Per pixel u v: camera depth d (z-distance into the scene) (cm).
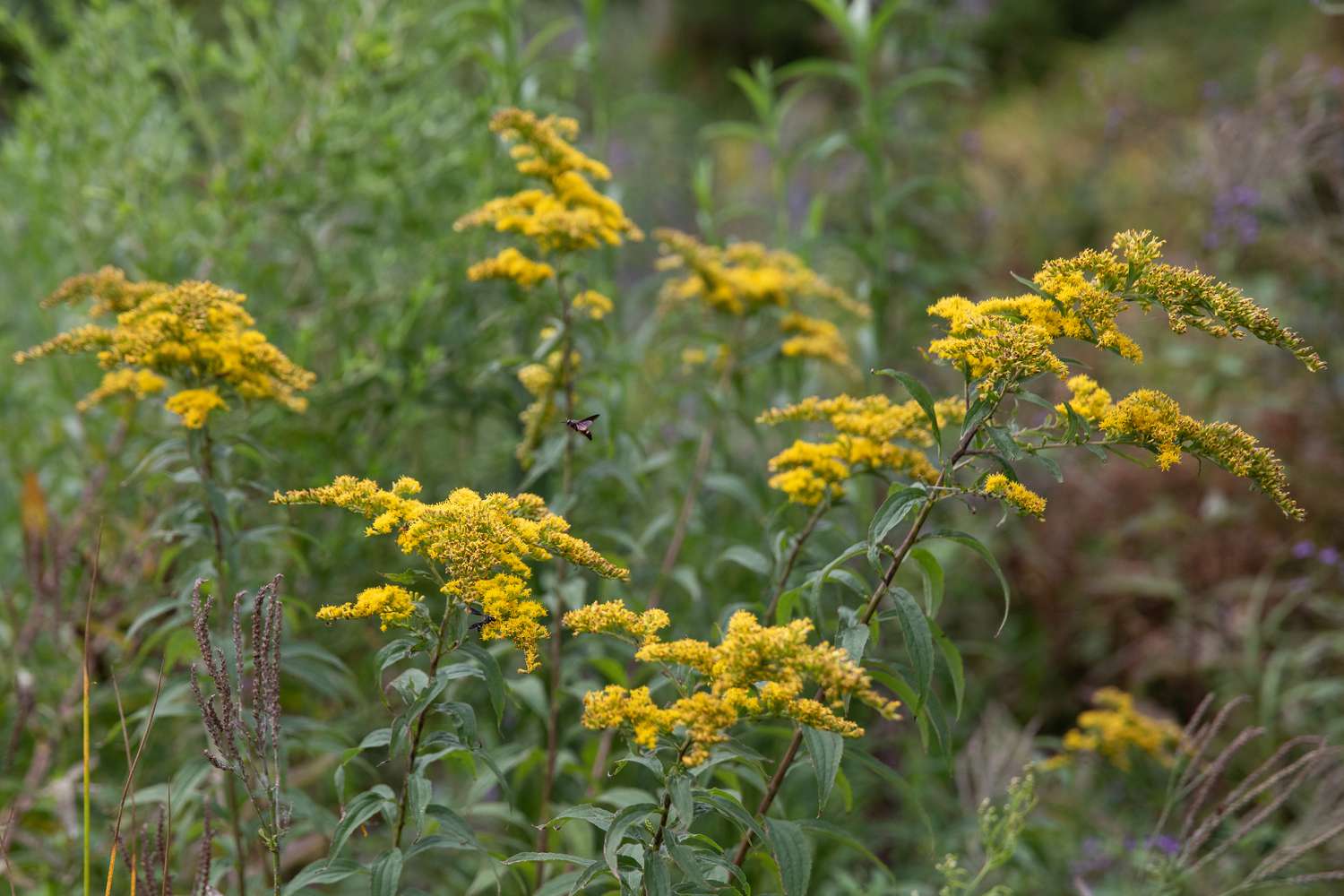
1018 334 210
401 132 459
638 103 477
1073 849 384
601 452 383
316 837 371
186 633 279
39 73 464
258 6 457
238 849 271
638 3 1451
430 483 453
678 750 200
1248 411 572
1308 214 620
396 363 405
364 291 442
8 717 383
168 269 425
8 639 393
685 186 823
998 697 511
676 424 476
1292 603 462
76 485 459
